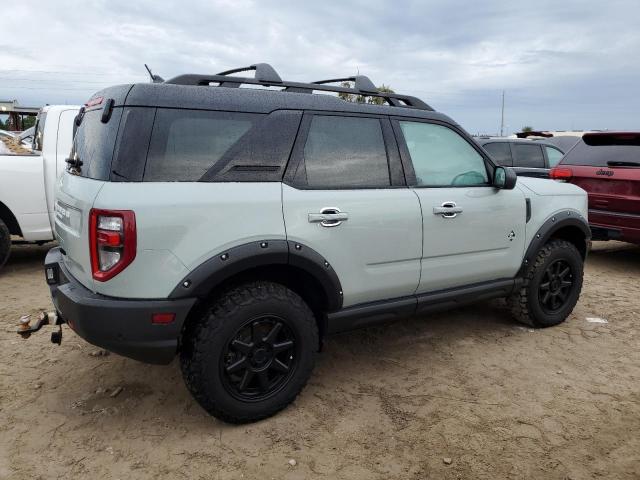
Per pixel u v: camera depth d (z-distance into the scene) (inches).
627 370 148.6
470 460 106.8
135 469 102.5
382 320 136.1
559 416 123.5
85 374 139.9
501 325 182.1
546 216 169.0
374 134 133.2
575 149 272.8
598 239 259.3
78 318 103.8
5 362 145.6
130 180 101.4
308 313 119.8
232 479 100.3
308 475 101.7
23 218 222.8
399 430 117.0
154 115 104.8
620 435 116.2
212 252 105.7
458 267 147.6
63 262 126.3
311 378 141.4
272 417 121.2
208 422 119.0
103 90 123.8
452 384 138.8
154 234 100.3
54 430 114.3
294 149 119.0
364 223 125.9
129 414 121.5
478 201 149.4
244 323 110.7
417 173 140.6
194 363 107.9
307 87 129.3
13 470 100.9
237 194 109.7
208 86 113.8
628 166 245.6
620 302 210.1
